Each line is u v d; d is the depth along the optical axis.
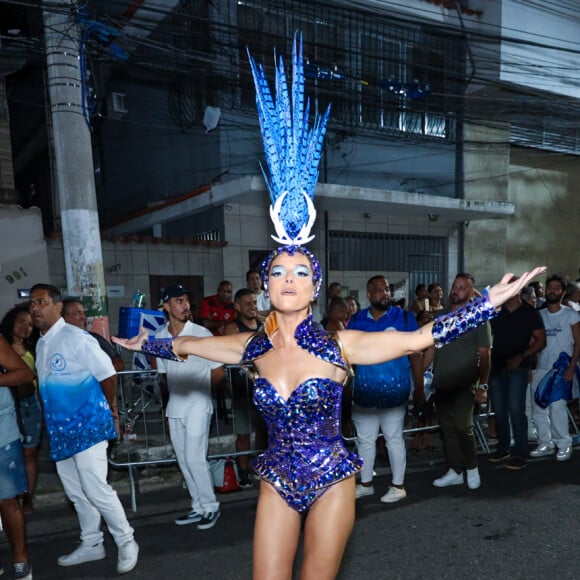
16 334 4.40
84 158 5.58
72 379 3.21
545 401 5.30
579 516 3.97
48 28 5.39
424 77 11.70
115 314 8.66
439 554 3.45
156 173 12.29
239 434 4.87
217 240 9.88
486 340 4.44
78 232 5.57
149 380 5.86
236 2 9.38
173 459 4.71
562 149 13.38
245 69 9.09
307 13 10.22
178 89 10.96
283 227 2.17
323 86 10.08
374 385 4.17
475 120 12.33
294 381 2.06
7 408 3.07
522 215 14.18
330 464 2.02
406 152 11.78
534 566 3.27
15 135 13.74
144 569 3.38
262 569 1.99
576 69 12.27
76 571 3.38
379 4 10.93
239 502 4.46
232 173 9.94
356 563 3.36
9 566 3.48
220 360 2.31
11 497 3.10
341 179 11.07
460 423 4.46
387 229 11.73
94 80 6.09
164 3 9.83
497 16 11.90
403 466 4.34
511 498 4.35
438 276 12.66
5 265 7.75
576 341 5.17
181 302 3.90
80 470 3.22
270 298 2.11
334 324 5.38
